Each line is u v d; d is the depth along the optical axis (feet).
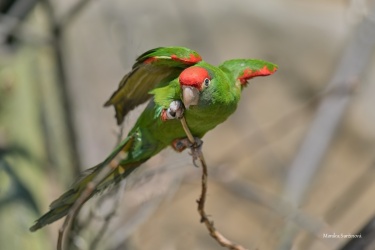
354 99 55.31
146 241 43.34
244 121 55.21
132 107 24.57
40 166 36.29
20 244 32.91
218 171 38.88
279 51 57.82
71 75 38.40
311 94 57.00
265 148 53.98
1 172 34.71
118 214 28.53
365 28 40.06
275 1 60.03
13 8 38.88
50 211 23.95
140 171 31.86
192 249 46.55
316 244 41.34
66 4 49.52
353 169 54.80
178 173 35.55
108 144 48.75
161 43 55.26
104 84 52.16
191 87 22.36
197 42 56.34
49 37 37.47
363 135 56.34
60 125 38.65
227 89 23.57
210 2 58.70
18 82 38.27
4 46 39.55
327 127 39.32
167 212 49.62
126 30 38.88
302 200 37.93
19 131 37.09
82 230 27.43
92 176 24.13
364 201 53.11
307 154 38.91
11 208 33.42
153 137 24.75
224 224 51.78
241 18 58.54
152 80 23.89
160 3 56.13
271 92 57.00
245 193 38.78
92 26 54.03
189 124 23.95
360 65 39.75
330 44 58.29
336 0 60.54
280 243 35.24
